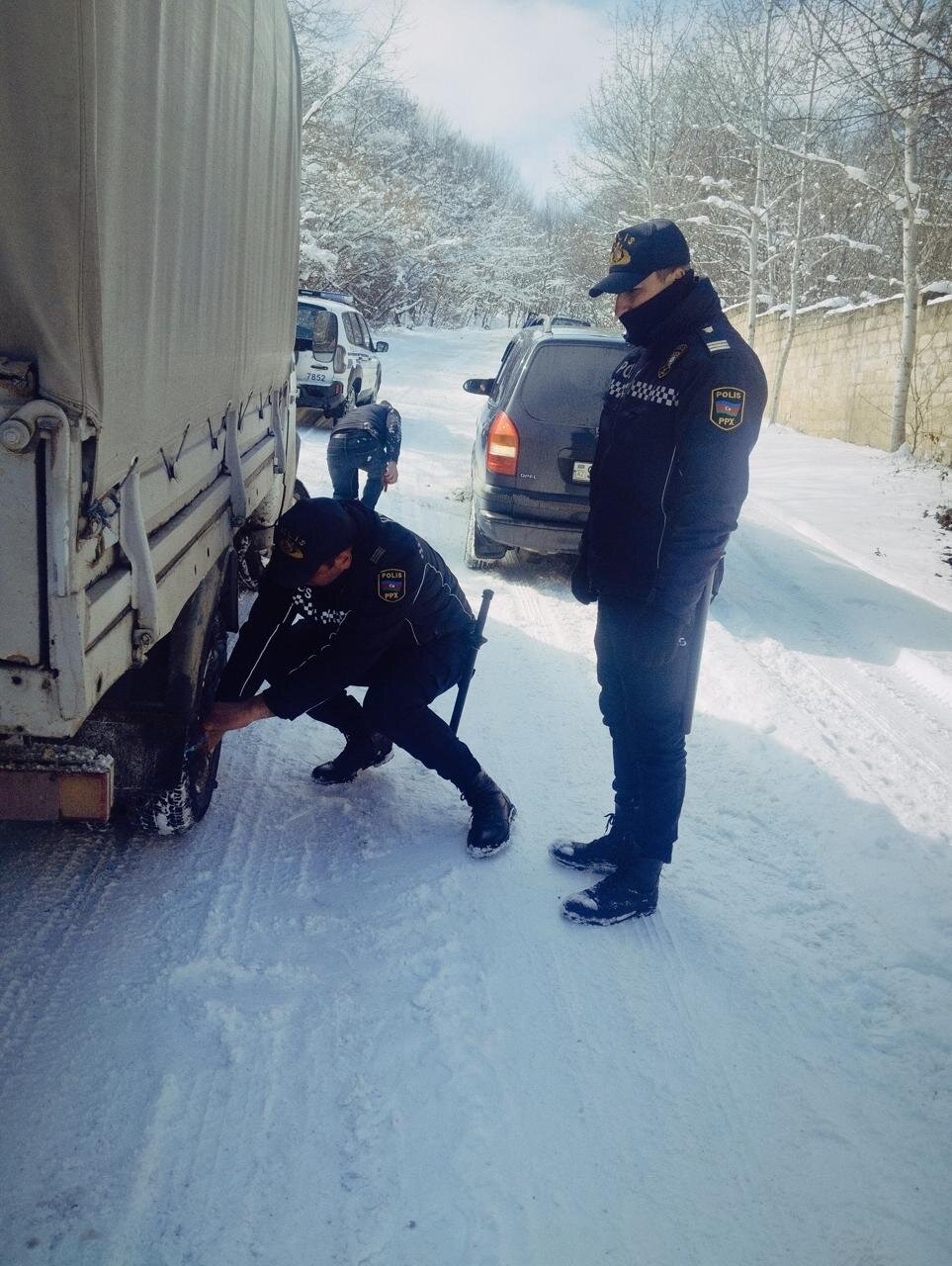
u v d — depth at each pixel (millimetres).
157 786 2814
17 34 1512
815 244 24828
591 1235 1962
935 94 11992
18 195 1577
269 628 3080
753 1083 2404
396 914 2891
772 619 6316
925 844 3580
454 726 3312
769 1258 1957
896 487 11633
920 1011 2672
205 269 2760
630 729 2936
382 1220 1937
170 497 2537
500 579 6617
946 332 13328
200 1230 1864
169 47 2152
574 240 52656
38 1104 2094
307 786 3613
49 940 2609
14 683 1779
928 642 5953
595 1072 2383
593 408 5988
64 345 1652
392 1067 2314
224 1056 2283
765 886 3250
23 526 1691
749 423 2553
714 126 24844
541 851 3342
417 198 46594
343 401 12375
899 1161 2209
